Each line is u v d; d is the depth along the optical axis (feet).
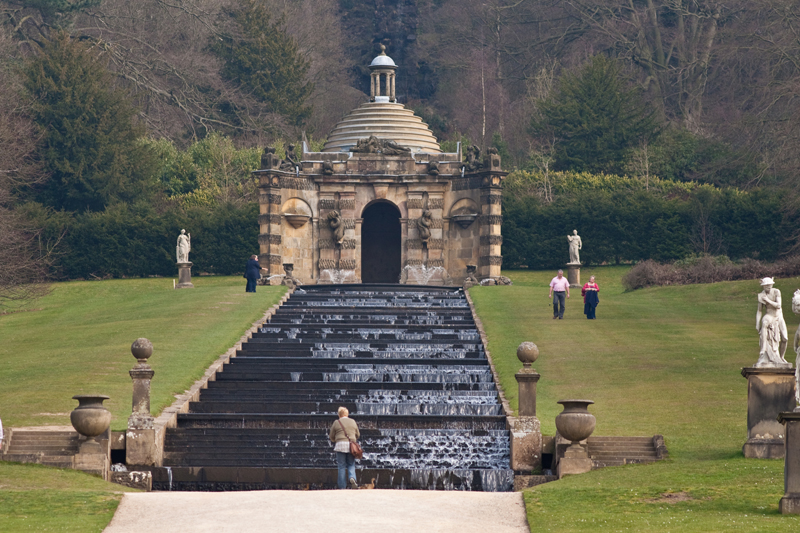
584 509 88.63
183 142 406.21
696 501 89.97
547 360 164.35
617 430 123.24
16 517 86.38
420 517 84.23
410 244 265.13
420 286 247.50
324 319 204.03
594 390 145.38
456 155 270.26
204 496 93.66
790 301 216.54
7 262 257.75
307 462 124.98
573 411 111.96
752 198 312.71
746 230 311.68
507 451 127.44
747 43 354.54
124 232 320.09
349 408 142.72
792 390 110.01
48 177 336.49
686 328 190.60
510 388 147.64
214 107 411.54
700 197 316.19
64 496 94.17
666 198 335.47
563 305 201.26
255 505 88.12
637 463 110.52
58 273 320.29
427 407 141.18
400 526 80.74
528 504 90.84
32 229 307.78
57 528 82.38
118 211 325.83
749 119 285.84
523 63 460.96
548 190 345.51
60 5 361.92
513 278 307.17
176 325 192.85
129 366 160.45
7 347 190.49
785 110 284.82
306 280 263.29
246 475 117.39
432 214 264.31
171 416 131.64
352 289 244.42
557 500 92.27
